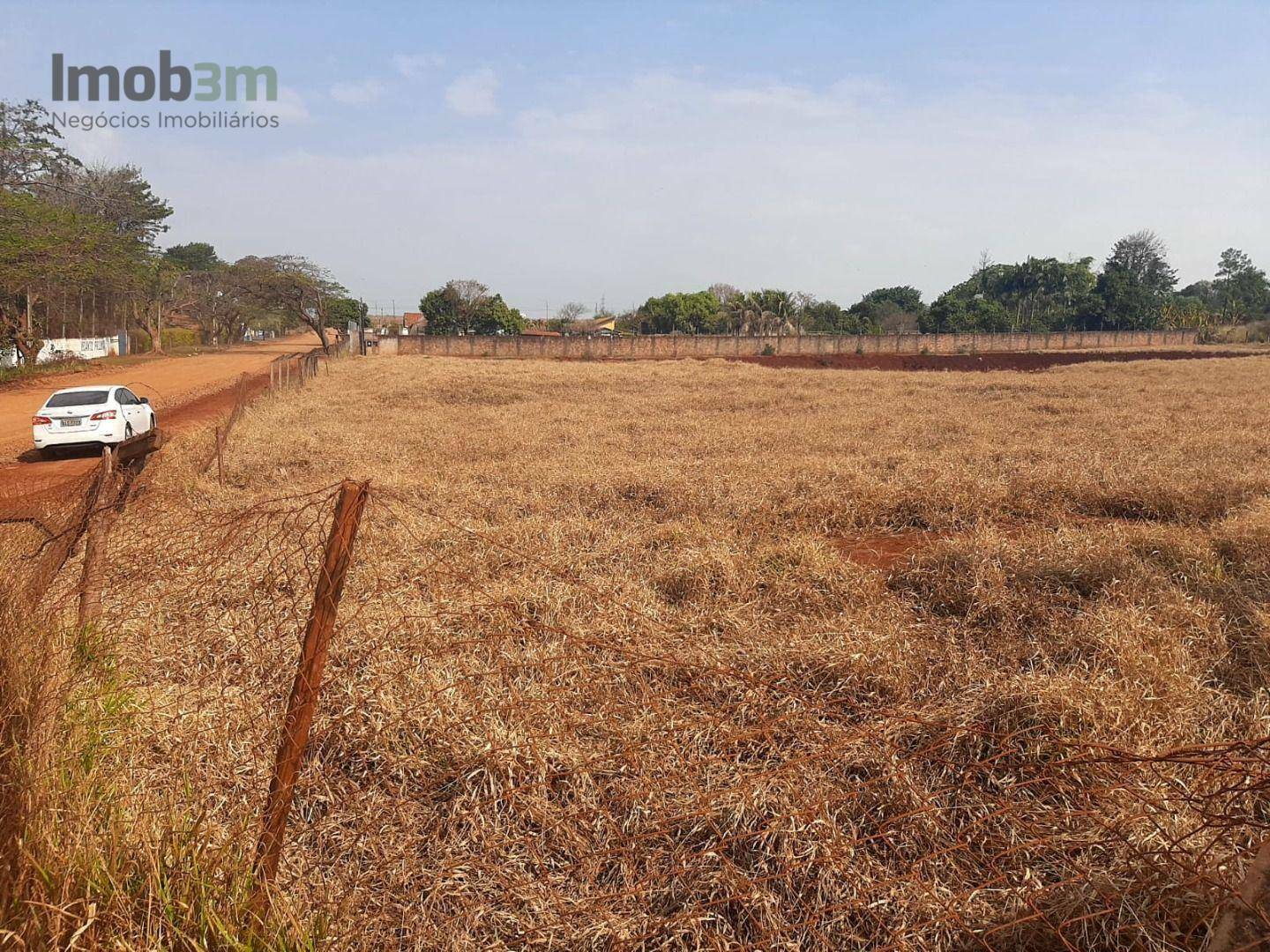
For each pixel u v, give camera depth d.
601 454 13.97
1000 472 11.43
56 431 15.82
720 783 3.65
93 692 4.25
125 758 3.84
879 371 42.09
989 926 2.90
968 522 9.35
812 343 66.75
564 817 3.48
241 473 12.32
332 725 3.99
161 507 7.23
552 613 5.53
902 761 3.70
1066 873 3.09
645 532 8.30
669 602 6.36
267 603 5.39
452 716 4.04
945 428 16.88
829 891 3.11
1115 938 2.85
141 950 2.67
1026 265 97.19
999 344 71.19
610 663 4.69
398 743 3.93
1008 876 3.11
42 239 34.81
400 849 3.35
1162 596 5.83
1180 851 2.86
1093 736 3.79
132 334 62.38
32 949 2.55
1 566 5.02
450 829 3.47
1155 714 4.08
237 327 95.88
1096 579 6.35
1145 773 3.48
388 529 7.80
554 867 3.34
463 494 10.13
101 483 5.16
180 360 54.81
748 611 5.96
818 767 3.75
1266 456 12.93
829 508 9.45
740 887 3.13
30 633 4.19
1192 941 2.77
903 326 94.00
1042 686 4.24
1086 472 10.95
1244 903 2.15
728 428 17.47
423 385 29.08
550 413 21.36
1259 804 3.30
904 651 5.02
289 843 3.39
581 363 50.47
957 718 4.07
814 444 14.88
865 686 4.61
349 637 4.93
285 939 2.86
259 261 62.75
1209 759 3.56
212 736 4.01
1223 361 48.91
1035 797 3.53
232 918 2.85
